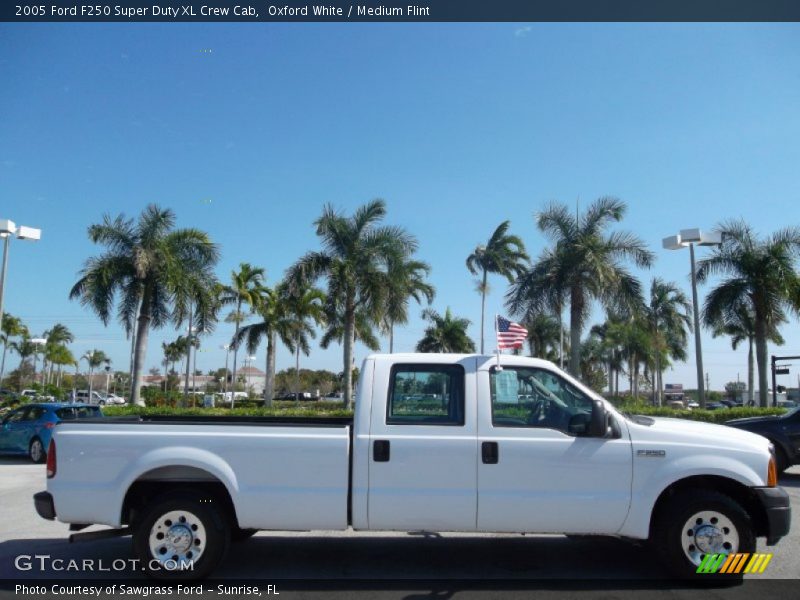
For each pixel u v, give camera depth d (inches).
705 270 1069.1
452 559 265.9
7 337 2596.0
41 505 235.9
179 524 233.1
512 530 230.7
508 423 236.1
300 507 230.5
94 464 234.5
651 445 232.4
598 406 228.4
